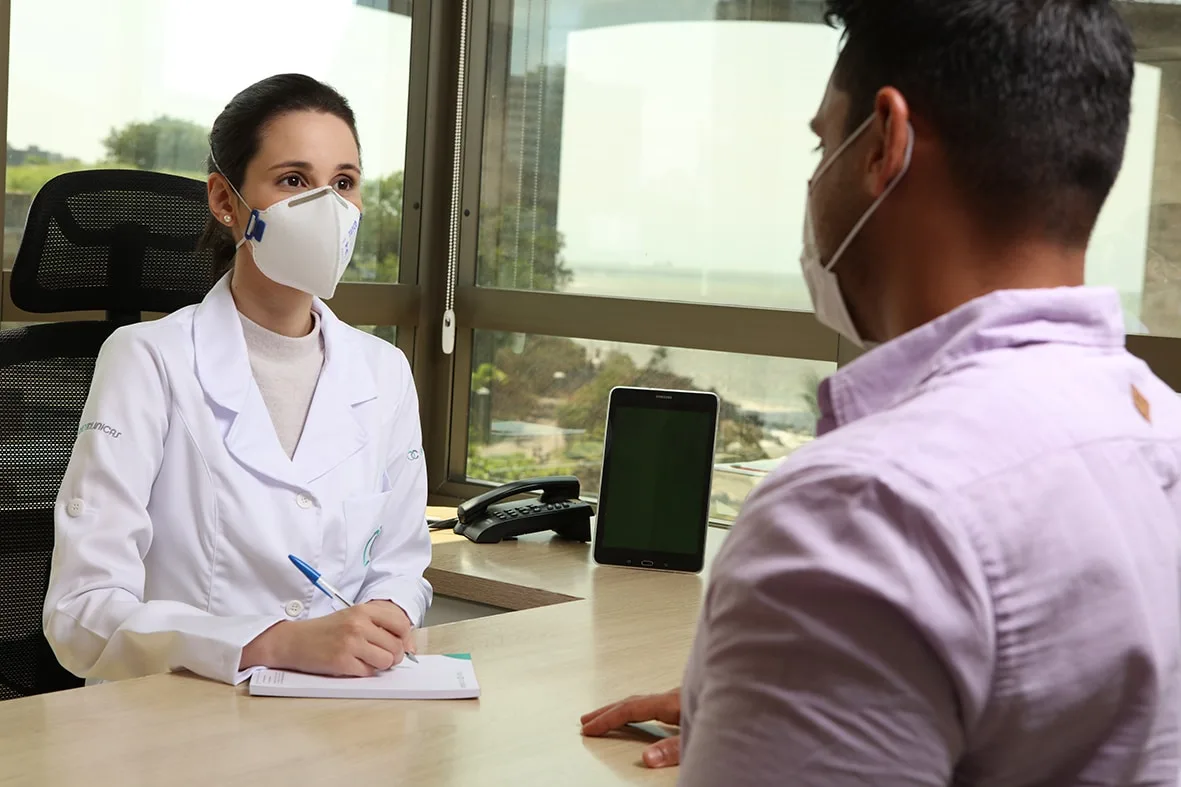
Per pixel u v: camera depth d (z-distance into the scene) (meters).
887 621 0.57
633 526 2.20
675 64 3.14
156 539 1.75
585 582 2.05
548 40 3.37
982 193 0.67
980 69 0.65
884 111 0.69
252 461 1.77
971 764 0.63
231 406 1.79
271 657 1.44
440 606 2.29
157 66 2.91
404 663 1.48
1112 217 2.55
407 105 3.46
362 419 1.93
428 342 3.54
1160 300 2.52
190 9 2.96
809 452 0.64
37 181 2.71
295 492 1.80
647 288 3.23
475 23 3.45
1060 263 0.69
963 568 0.58
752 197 3.04
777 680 0.59
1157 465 0.67
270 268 1.84
